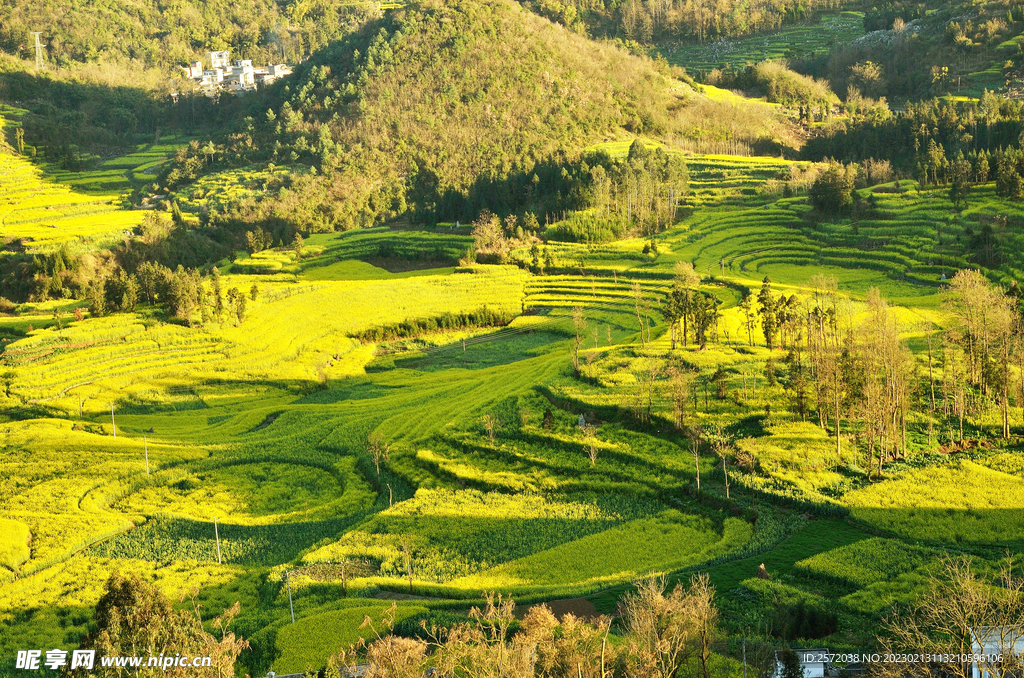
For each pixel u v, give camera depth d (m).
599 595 92.19
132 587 69.19
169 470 139.25
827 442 122.06
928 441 121.81
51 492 130.38
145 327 196.25
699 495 115.50
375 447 134.75
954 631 69.75
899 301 183.38
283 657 83.94
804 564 94.12
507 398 149.88
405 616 89.44
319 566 106.50
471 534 111.38
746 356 152.75
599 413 139.50
